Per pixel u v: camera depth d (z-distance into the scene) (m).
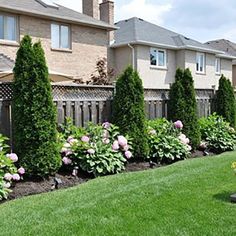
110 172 7.49
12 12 17.83
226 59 33.38
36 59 6.70
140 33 26.62
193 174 6.99
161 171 7.51
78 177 7.13
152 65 26.17
